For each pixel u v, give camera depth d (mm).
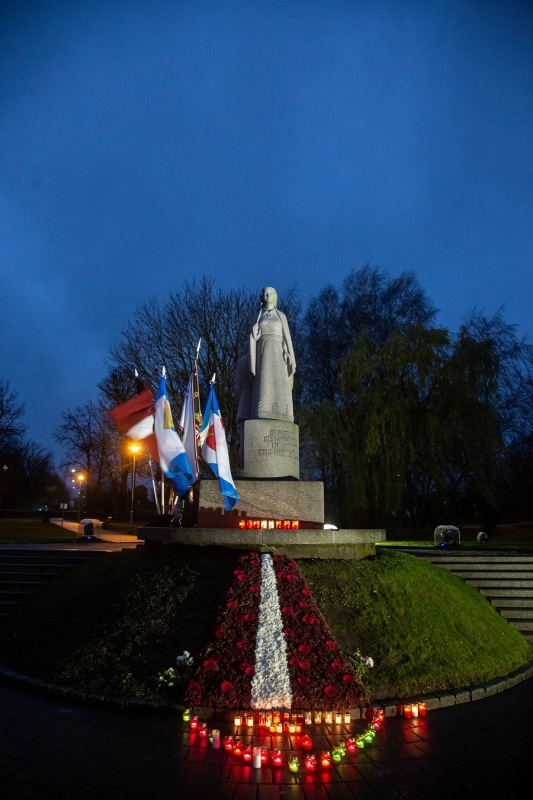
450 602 10953
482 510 33312
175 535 11305
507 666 9625
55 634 9445
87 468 62656
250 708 7043
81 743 6184
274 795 5121
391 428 26281
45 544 24797
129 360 31609
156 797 5016
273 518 12609
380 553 12547
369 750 6211
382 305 37844
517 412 35281
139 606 9367
